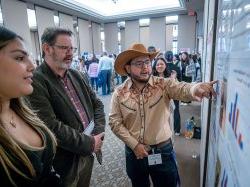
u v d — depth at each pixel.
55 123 1.10
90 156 1.38
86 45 9.53
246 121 0.34
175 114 3.27
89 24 9.70
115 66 1.36
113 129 1.36
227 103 0.56
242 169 0.36
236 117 0.43
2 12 5.51
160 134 1.30
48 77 1.17
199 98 1.04
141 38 10.41
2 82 0.64
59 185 0.81
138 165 1.38
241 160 0.37
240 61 0.41
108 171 2.42
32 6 6.63
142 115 1.29
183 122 3.92
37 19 6.77
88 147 1.19
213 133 0.91
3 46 0.62
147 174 1.41
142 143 1.32
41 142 0.76
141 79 1.27
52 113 1.12
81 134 1.19
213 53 1.08
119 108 1.36
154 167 1.34
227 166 0.51
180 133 3.42
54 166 1.16
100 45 10.56
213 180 0.80
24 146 0.66
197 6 7.62
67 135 1.11
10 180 0.60
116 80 8.38
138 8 8.84
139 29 9.84
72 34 1.26
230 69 0.53
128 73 1.35
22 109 0.76
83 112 1.34
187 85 1.21
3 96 0.66
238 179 0.38
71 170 1.20
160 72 2.65
